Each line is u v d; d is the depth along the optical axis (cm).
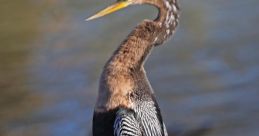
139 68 855
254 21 2195
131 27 2172
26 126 1568
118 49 851
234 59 1920
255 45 2006
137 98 841
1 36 2181
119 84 835
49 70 1875
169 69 1869
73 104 1656
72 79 1806
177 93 1717
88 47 2038
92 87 1752
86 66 1881
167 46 2025
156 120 851
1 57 2002
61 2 2369
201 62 1914
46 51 2019
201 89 1734
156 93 1725
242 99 1664
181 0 2405
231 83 1755
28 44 2102
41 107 1656
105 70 842
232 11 2283
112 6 893
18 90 1762
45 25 2233
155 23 870
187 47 2016
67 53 2002
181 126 1536
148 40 861
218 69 1852
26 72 1880
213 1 2391
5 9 2359
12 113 1639
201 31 2136
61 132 1534
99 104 841
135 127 827
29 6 2367
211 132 1516
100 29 2172
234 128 1530
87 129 1540
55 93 1727
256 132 1506
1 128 1567
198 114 1595
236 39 2064
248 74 1812
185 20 2230
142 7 2297
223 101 1652
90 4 2320
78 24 2205
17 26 2234
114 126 826
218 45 2027
